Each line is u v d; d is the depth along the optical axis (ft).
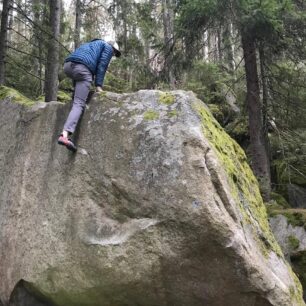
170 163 13.73
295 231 24.82
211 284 13.35
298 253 23.34
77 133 16.16
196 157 13.53
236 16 29.96
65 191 15.93
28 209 17.07
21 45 47.19
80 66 16.24
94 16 63.36
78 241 14.80
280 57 34.73
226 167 14.71
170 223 13.32
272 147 39.58
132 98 15.58
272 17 29.40
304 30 32.40
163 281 13.65
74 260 14.79
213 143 14.60
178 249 13.19
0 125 20.16
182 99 14.76
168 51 35.86
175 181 13.47
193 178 13.29
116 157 14.89
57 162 16.67
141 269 13.58
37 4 42.60
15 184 18.06
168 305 14.08
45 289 15.53
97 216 14.76
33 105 19.07
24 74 44.86
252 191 17.17
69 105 17.49
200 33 33.81
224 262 13.05
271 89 35.60
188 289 13.58
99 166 15.21
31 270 15.96
